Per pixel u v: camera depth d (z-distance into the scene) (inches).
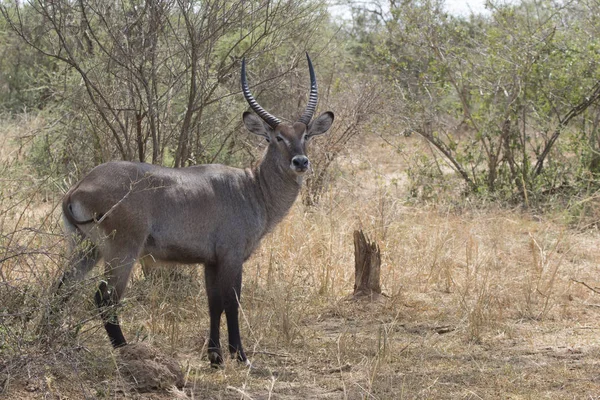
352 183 575.2
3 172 400.5
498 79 596.4
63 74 515.2
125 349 266.1
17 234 327.0
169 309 339.0
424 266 428.1
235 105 469.4
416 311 366.6
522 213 569.0
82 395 243.8
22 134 560.4
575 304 379.9
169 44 408.2
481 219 514.6
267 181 312.7
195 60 381.1
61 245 299.6
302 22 459.2
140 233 274.5
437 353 308.2
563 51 591.2
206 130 446.6
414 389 266.7
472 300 379.6
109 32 377.7
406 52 640.4
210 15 381.4
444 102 668.7
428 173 620.4
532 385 273.0
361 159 633.6
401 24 628.4
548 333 337.4
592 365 294.0
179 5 376.8
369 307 368.2
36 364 242.4
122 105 406.3
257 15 416.8
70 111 472.4
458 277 415.2
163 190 281.7
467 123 639.8
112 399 245.4
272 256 405.1
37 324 251.6
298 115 546.3
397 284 400.5
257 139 524.7
